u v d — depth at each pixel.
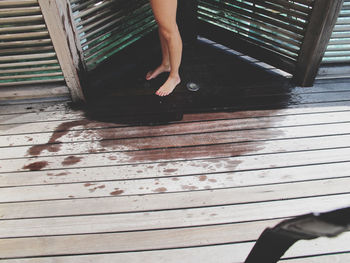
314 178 1.66
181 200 1.56
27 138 1.98
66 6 1.78
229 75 2.49
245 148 1.85
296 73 2.32
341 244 1.36
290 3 2.04
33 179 1.71
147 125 2.04
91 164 1.79
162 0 1.76
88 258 1.34
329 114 2.08
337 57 2.30
